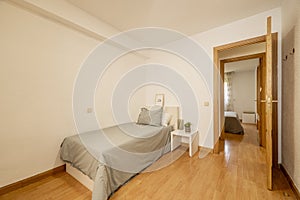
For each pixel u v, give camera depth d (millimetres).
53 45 2016
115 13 2275
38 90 1881
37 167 1878
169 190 1630
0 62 1578
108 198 1494
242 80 6465
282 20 2037
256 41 2283
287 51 1864
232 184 1724
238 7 2113
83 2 2002
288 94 1837
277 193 1559
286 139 1897
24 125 1764
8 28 1619
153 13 2271
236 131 4113
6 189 1620
